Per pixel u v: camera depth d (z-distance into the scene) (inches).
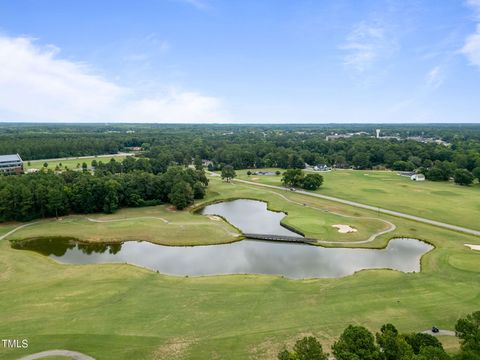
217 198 4559.5
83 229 3179.1
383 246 2800.2
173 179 4276.6
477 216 3592.5
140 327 1598.2
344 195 4692.4
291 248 2805.1
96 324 1619.1
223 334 1546.5
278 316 1695.4
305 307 1781.5
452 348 1424.7
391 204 4141.2
